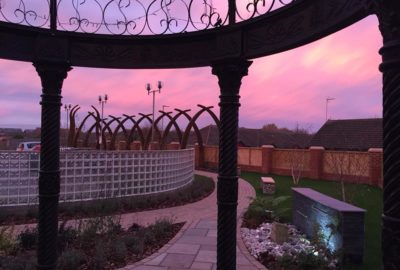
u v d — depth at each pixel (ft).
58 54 11.29
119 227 23.68
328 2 7.47
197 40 11.00
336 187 48.73
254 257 19.93
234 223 10.26
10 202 29.66
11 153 29.89
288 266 17.81
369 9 5.72
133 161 36.47
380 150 52.29
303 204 24.63
